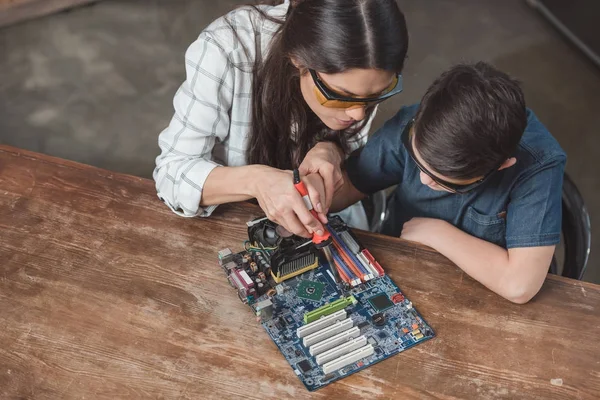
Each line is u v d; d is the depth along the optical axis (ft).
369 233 5.20
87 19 13.00
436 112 4.40
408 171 5.67
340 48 4.12
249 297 4.62
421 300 4.70
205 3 13.44
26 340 4.40
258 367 4.26
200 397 4.10
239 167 5.07
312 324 4.42
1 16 12.64
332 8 4.11
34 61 12.03
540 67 12.24
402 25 4.26
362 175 5.81
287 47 4.56
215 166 5.20
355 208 6.51
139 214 5.28
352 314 4.58
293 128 5.63
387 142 5.63
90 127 10.89
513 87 4.44
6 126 10.81
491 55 12.44
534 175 5.08
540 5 13.24
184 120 5.47
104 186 5.50
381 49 4.14
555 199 5.05
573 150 10.80
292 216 4.63
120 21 12.98
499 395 4.16
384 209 6.68
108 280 4.78
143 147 10.64
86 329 4.46
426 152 4.46
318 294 4.70
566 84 11.93
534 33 12.95
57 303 4.62
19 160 5.69
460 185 4.67
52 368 4.24
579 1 12.20
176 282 4.78
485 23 13.14
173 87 11.69
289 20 4.54
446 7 13.47
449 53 12.39
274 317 4.55
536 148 5.10
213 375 4.22
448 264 4.99
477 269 4.87
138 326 4.49
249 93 5.55
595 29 12.01
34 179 5.54
